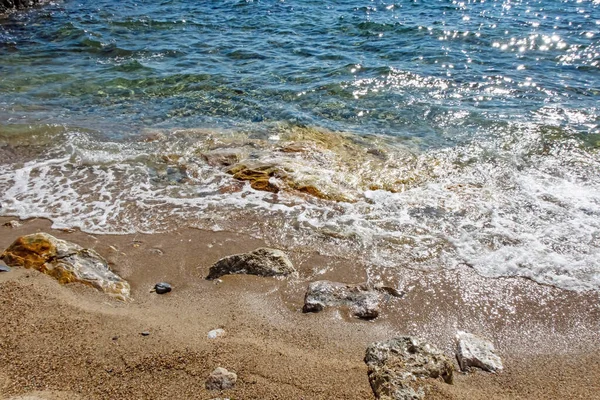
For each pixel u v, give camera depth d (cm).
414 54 492
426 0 725
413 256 231
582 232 242
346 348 183
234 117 372
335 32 574
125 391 162
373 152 317
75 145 328
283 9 687
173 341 181
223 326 191
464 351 182
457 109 371
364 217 258
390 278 219
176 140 336
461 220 253
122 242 243
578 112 360
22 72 468
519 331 194
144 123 364
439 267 224
